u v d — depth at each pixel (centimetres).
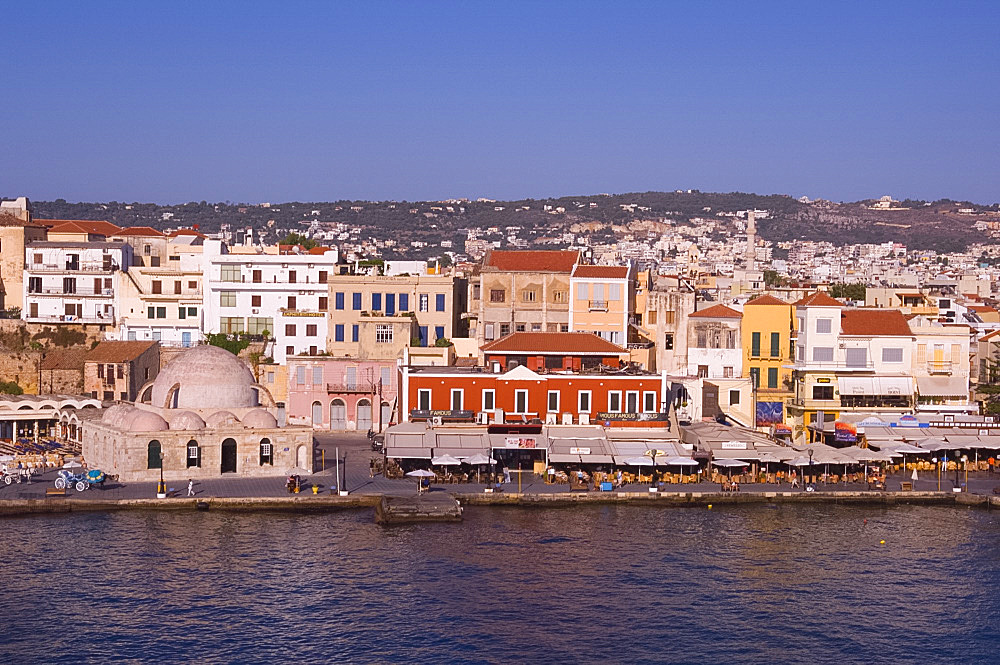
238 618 9194
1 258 18738
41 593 9669
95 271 18038
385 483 12975
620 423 13925
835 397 15475
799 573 10412
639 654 8631
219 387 13762
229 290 17825
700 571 10419
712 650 8731
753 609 9544
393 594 9738
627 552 10944
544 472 13625
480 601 9612
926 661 8581
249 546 10956
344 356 16538
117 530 11394
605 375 14175
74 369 16800
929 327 15750
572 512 12356
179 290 18038
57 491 12181
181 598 9600
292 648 8650
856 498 12962
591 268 16450
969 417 14775
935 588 10075
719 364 16288
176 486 12750
